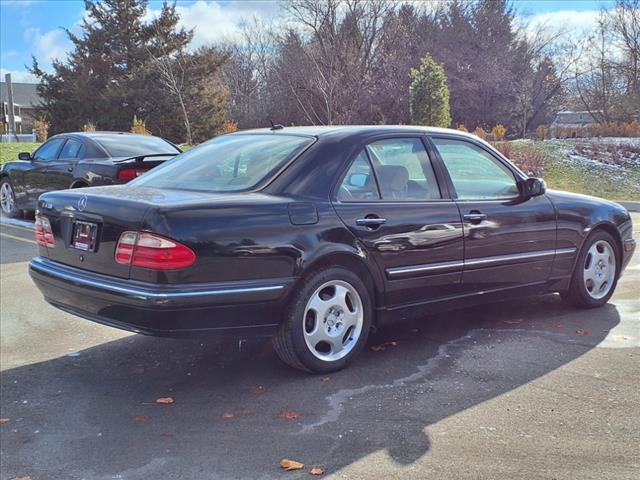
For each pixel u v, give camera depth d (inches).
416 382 157.1
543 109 1540.4
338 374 163.0
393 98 1446.9
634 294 243.8
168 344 192.2
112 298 143.2
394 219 167.5
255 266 145.7
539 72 1529.3
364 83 1450.5
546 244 203.0
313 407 143.6
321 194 159.0
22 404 151.3
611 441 125.0
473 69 1503.4
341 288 161.8
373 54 1544.0
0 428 138.8
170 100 1440.7
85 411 146.6
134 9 1489.9
